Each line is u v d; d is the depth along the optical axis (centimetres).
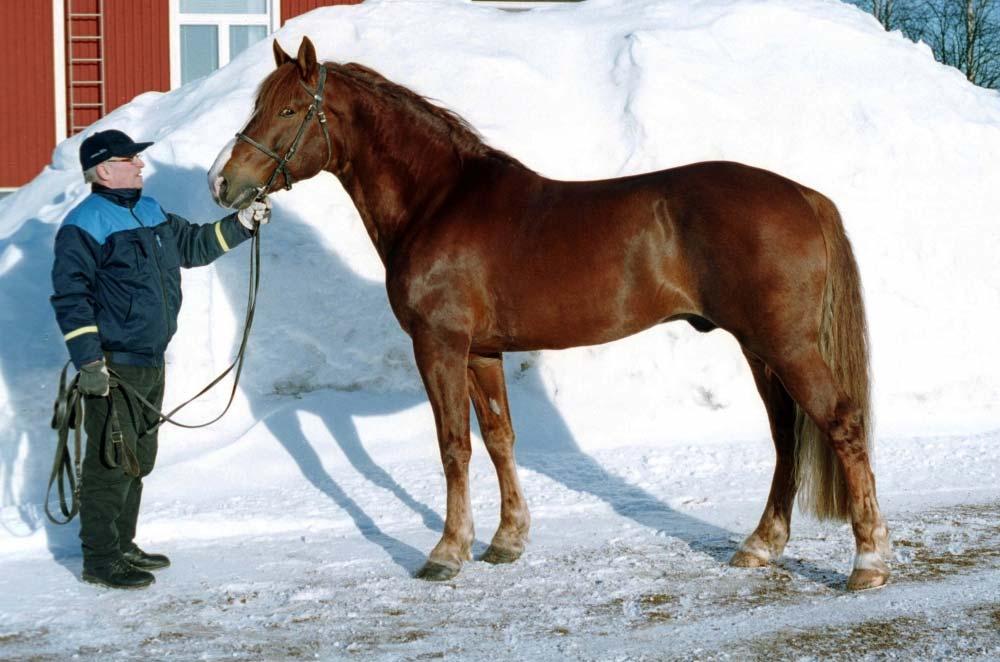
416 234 486
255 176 481
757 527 480
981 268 855
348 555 494
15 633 395
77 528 533
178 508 567
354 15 930
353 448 684
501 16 963
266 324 726
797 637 382
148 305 452
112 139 449
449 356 475
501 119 848
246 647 379
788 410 473
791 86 909
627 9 997
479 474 641
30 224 773
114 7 1343
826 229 451
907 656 362
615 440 722
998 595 424
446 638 387
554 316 462
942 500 575
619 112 862
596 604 423
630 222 450
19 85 1323
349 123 499
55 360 671
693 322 474
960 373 803
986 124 947
